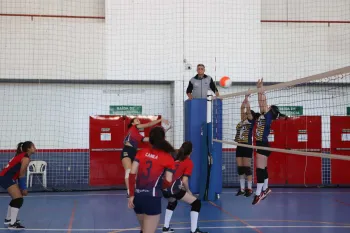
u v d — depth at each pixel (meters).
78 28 12.87
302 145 13.63
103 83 13.41
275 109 8.54
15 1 12.66
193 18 13.12
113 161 13.20
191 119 10.81
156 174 5.04
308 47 13.52
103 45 12.91
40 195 11.65
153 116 13.25
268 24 13.50
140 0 13.03
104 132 13.17
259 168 8.45
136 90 13.55
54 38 12.72
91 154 13.13
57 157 13.11
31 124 13.05
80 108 13.34
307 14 13.70
